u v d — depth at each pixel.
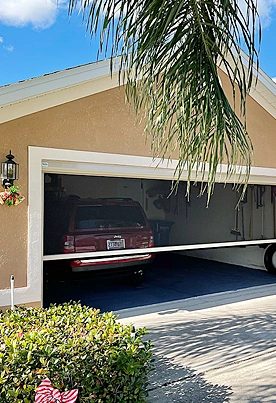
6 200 4.94
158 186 7.22
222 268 10.76
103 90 5.81
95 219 6.46
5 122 5.04
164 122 2.69
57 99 5.41
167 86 2.60
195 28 2.58
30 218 5.21
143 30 2.50
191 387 3.53
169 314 6.16
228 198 8.23
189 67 2.57
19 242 5.14
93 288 8.16
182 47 2.58
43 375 2.43
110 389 2.59
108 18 2.53
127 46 2.56
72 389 2.47
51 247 5.95
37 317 3.45
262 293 7.70
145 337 4.99
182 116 2.61
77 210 6.20
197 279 9.20
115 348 2.72
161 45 2.55
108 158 5.85
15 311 3.70
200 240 7.77
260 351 4.47
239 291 7.89
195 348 4.57
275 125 8.10
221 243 8.07
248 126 7.62
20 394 2.36
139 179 6.97
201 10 2.56
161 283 8.70
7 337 2.79
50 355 2.52
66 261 6.77
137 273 7.95
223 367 4.00
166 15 2.46
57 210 6.00
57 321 3.26
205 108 2.54
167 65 2.59
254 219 8.59
